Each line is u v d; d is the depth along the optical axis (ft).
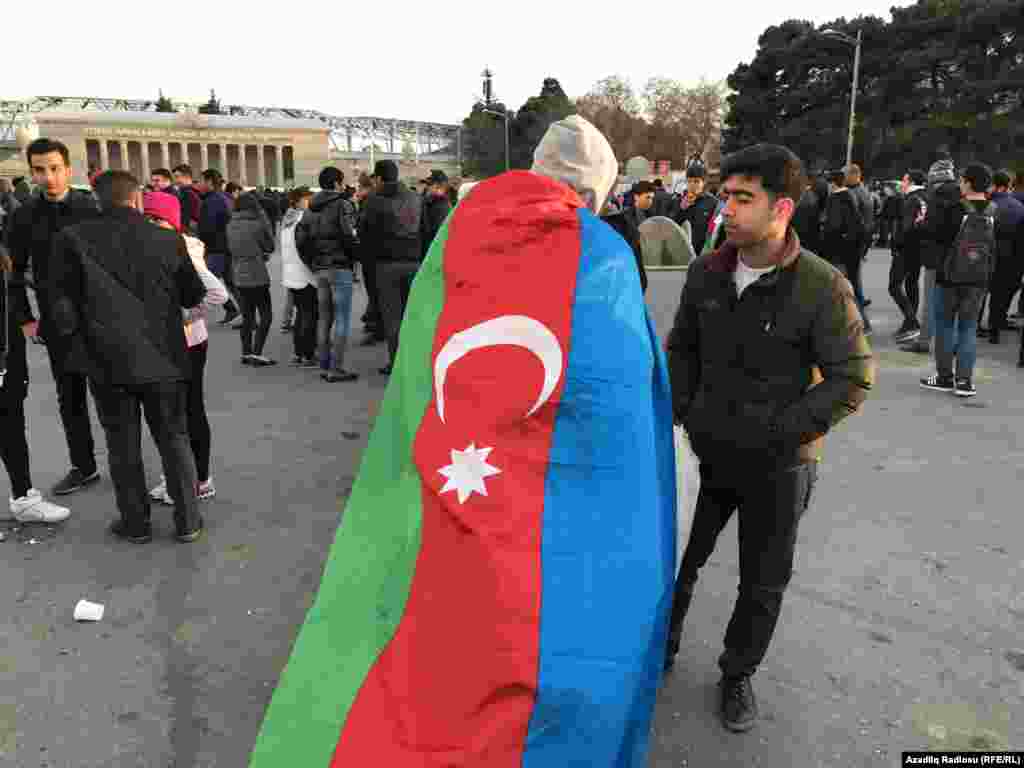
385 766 6.53
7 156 261.03
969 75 146.41
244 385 24.32
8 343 13.38
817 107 172.24
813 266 8.13
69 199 14.74
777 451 8.48
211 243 33.94
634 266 8.07
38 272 14.75
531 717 6.59
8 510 14.92
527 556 7.03
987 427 20.27
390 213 23.32
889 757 8.87
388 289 24.11
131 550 13.48
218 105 398.21
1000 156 132.26
